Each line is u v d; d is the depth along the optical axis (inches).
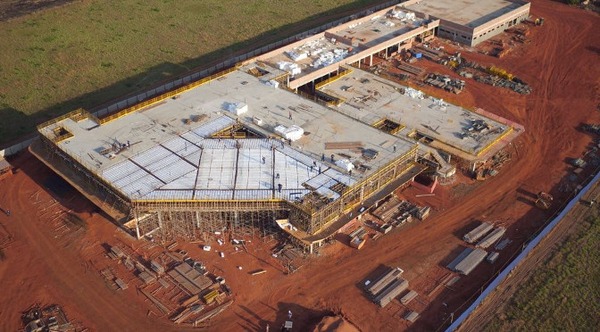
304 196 2987.2
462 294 2755.9
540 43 5378.9
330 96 4156.0
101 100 4377.5
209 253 2977.4
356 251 3004.4
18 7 6102.4
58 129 3548.2
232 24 5772.6
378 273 2866.6
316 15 6048.2
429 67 4904.0
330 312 2652.6
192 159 3282.5
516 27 5684.1
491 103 4382.4
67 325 2568.9
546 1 6338.6
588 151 3831.2
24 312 2647.6
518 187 3499.0
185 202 2950.3
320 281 2822.3
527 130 4052.7
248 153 3344.0
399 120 3868.1
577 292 2736.2
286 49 4694.9
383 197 3218.5
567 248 3009.4
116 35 5452.8
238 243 3036.4
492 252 2997.0
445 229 3164.4
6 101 4338.1
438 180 3528.5
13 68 4805.6
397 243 3061.0
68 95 4441.4
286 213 3038.9
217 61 5000.0
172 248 3002.0
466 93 4512.8
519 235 3122.5
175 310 2657.5
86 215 3230.8
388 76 4717.0
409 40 5152.6
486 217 3253.0
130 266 2888.8
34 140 3676.2
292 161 3275.1
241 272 2864.2
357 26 5216.5
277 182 3097.9
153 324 2591.0
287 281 2819.9
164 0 6318.9
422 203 3358.8
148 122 3622.0
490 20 5383.9
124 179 3097.9
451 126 3831.2
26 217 3221.0
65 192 3408.0
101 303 2694.4
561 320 2588.6
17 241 3058.6
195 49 5226.4
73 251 2992.1
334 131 3558.1
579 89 4601.4
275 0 6407.5
